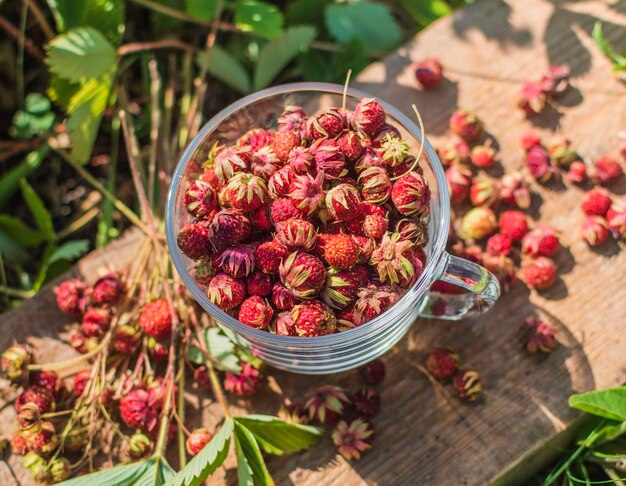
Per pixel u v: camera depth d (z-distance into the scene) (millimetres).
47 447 338
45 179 475
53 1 407
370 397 344
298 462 342
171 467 345
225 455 324
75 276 373
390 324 299
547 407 346
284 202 288
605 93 386
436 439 343
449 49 399
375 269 292
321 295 289
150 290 374
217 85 478
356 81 396
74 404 357
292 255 283
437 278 317
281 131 305
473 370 345
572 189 375
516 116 387
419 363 354
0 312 446
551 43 396
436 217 310
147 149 472
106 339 350
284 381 354
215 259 293
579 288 361
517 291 362
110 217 438
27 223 468
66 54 383
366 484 338
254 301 288
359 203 288
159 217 399
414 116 390
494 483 339
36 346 361
